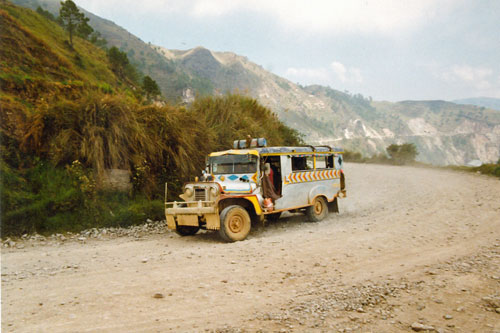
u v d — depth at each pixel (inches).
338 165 418.6
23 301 155.4
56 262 229.6
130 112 419.2
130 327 128.0
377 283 173.2
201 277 190.1
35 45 631.8
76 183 362.0
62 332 123.3
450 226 312.5
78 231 335.3
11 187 334.6
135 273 200.4
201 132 501.7
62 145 374.6
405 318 134.0
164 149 444.8
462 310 139.1
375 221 353.1
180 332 123.5
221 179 339.9
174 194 439.2
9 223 313.3
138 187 410.3
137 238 321.7
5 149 362.3
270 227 359.6
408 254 229.6
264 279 185.3
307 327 126.3
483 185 602.9
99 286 176.4
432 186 632.4
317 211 381.7
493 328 123.3
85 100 407.2
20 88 450.3
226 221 288.7
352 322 130.6
